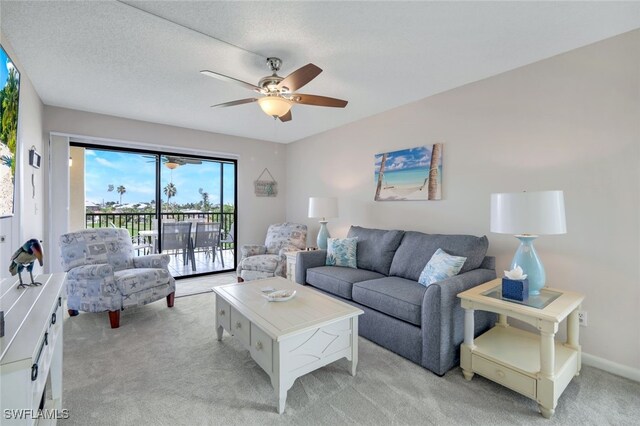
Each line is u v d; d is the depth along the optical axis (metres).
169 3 1.65
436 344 1.93
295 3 1.65
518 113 2.44
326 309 1.97
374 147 3.70
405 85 2.79
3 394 0.83
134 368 2.03
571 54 2.16
